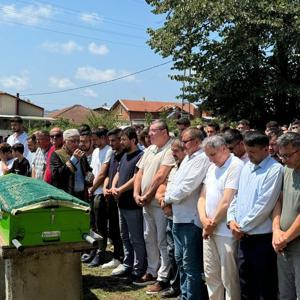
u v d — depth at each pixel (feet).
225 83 49.52
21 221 12.46
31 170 23.63
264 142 11.71
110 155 19.57
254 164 12.00
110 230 19.53
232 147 14.20
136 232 17.60
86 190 19.43
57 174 18.16
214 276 13.11
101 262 20.07
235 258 12.61
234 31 46.24
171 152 16.08
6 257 12.41
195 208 13.87
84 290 16.92
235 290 12.73
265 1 44.55
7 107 161.27
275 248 10.95
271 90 47.26
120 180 17.98
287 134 10.77
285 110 51.16
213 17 45.57
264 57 48.19
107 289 16.99
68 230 12.99
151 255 17.33
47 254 13.33
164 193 15.81
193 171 13.70
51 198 12.68
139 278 17.63
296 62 49.24
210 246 13.01
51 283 13.38
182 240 13.96
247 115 50.37
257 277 11.90
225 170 12.87
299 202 10.66
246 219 11.73
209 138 13.02
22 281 13.08
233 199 12.49
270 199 11.49
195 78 51.16
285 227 10.88
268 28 45.21
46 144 21.27
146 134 23.57
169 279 16.43
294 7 44.27
